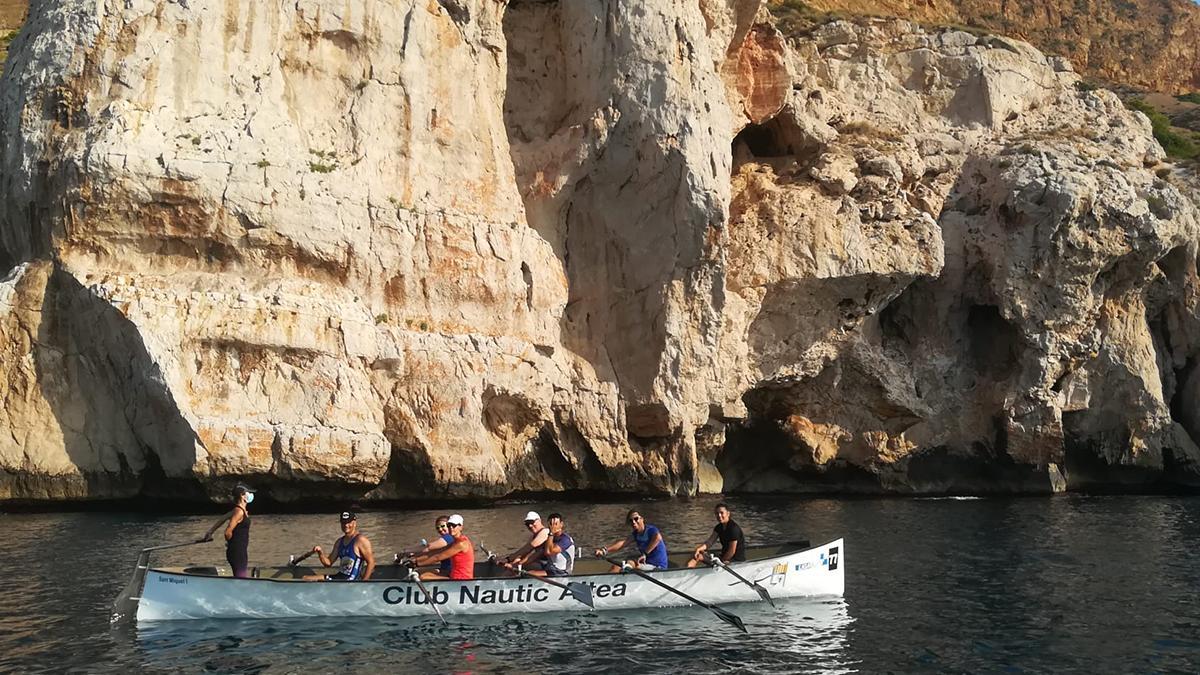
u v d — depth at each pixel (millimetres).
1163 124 63344
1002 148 44844
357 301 32812
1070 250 41875
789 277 40188
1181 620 17984
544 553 18750
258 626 17078
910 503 37531
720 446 41062
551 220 38188
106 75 32094
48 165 31516
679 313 37844
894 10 72750
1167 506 36500
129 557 21766
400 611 17859
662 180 37344
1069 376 43344
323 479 30328
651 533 19031
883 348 42969
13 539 23969
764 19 42375
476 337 34562
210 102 32844
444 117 36031
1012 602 19297
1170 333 46031
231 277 31438
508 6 39625
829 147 43344
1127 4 99188
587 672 14805
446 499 33188
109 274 30484
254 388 30375
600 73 37781
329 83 34875
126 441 30672
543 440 37031
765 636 16812
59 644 15703
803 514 32906
